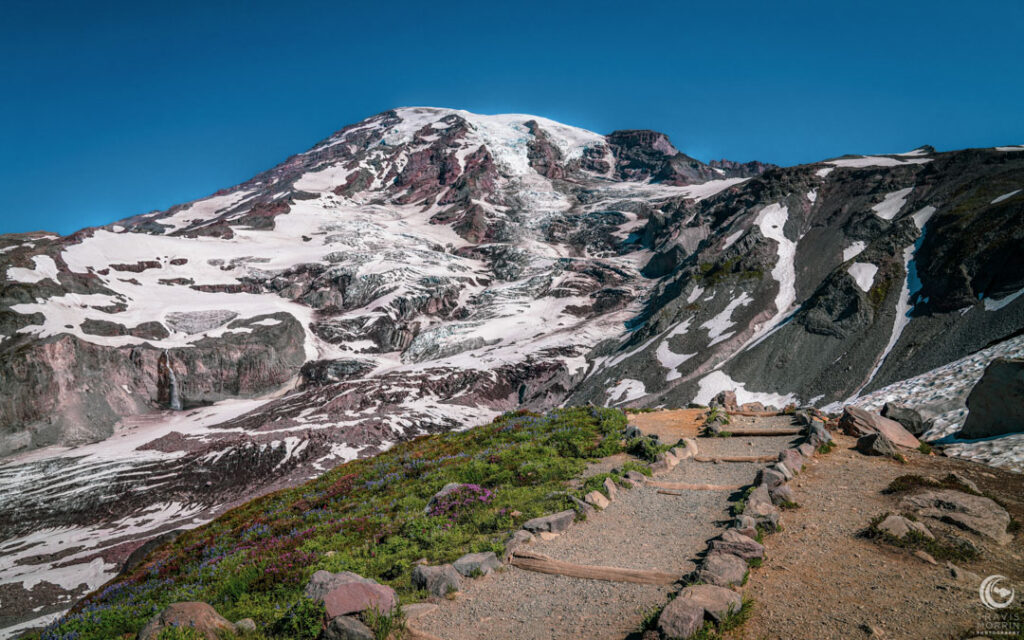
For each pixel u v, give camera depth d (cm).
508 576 1059
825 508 1265
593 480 1562
